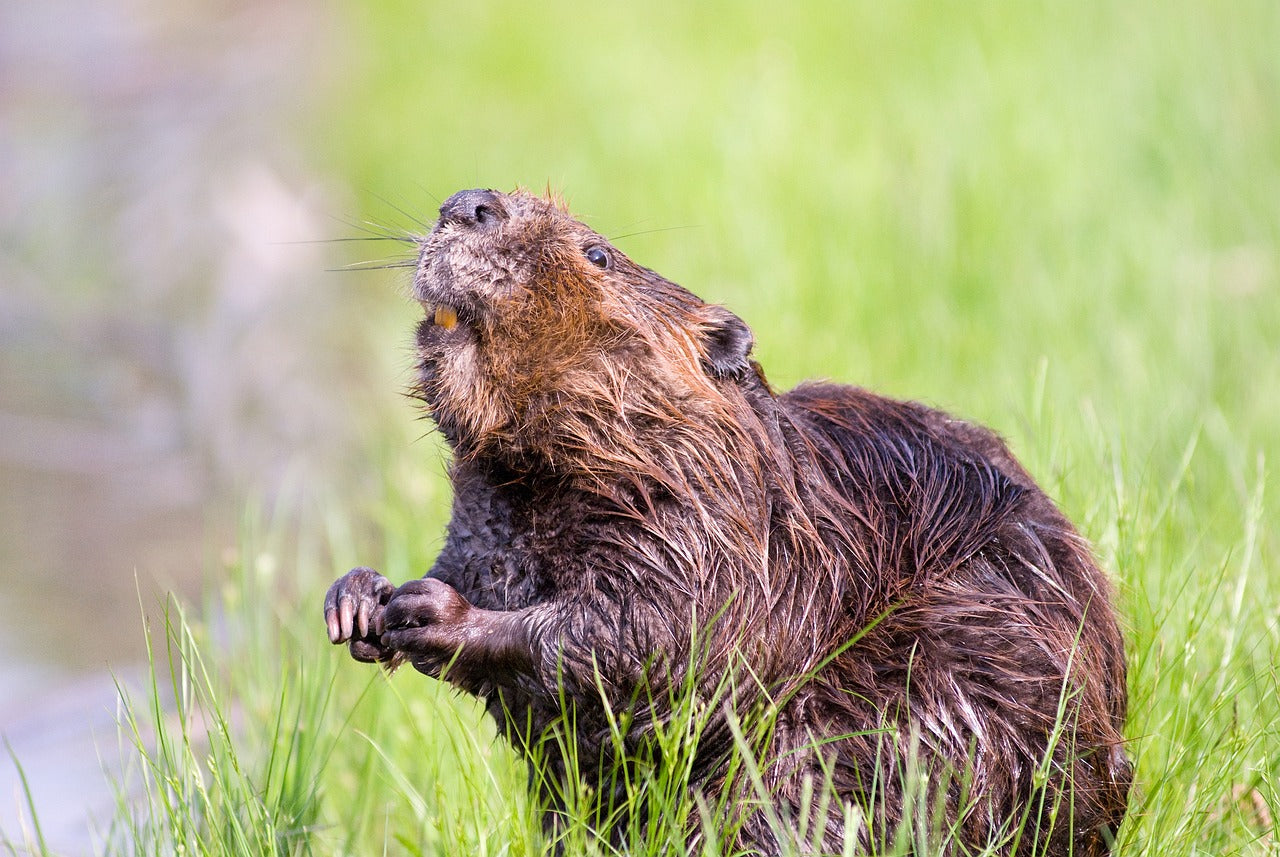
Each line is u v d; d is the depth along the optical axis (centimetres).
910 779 777
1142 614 977
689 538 853
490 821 871
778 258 1722
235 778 994
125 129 3108
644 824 857
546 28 3200
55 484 1645
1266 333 1492
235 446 1738
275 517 1426
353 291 2273
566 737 866
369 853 984
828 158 2008
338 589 877
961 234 1697
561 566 870
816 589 863
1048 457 1128
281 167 2802
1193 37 2200
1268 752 905
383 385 1856
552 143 2502
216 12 4150
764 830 830
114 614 1378
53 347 2075
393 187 2520
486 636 852
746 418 898
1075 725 812
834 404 966
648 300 915
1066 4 2512
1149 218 1723
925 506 900
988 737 834
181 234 2497
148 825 888
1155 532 1048
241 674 1135
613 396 876
